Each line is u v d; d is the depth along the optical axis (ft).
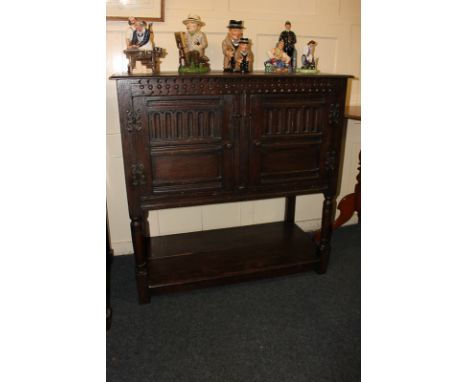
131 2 6.12
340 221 8.16
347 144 8.24
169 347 5.06
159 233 7.52
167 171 5.38
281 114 5.65
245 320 5.61
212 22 6.57
